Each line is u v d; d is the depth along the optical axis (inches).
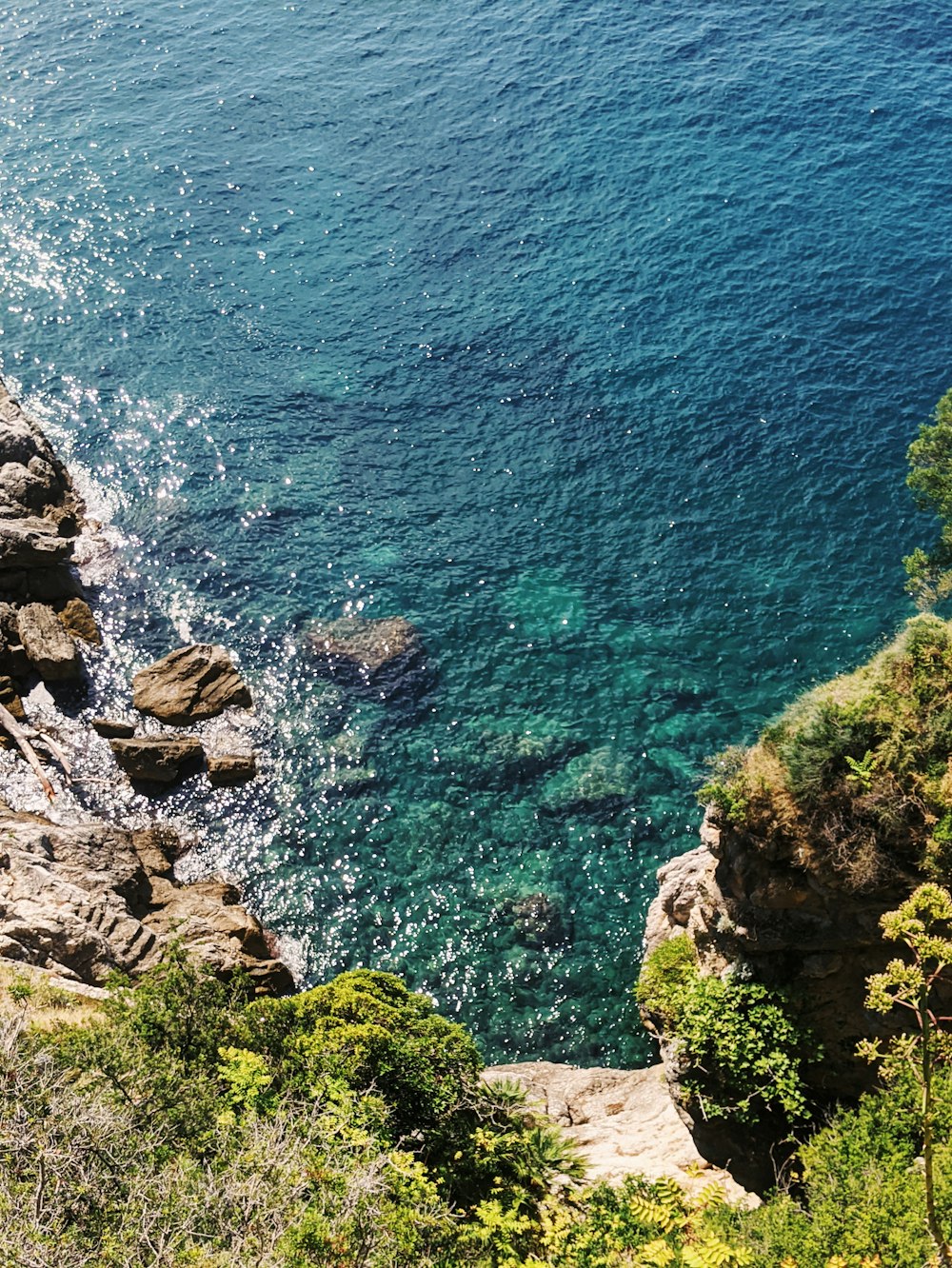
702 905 1181.1
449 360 2327.8
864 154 2760.8
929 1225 614.5
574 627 1846.7
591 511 2034.9
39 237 2645.2
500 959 1432.1
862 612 1845.5
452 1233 739.4
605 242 2578.7
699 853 1385.3
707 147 2819.9
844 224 2566.4
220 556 1962.4
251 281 2534.5
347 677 1772.9
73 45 3361.2
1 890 1307.8
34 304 2475.4
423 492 2079.2
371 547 1982.0
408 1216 662.5
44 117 3053.6
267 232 2662.4
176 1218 610.9
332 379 2299.5
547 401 2230.6
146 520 2020.2
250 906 1497.3
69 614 1815.9
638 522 2014.0
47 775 1610.5
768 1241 734.5
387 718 1715.1
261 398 2261.3
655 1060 1328.7
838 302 2380.7
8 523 1824.6
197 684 1717.5
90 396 2260.1
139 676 1734.7
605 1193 857.5
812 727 1022.4
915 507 1983.3
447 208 2706.7
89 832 1482.5
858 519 1984.5
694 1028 1080.8
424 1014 1042.1
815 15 3275.1
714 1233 740.7
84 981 1254.3
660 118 2923.2
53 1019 1011.9
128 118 3041.3
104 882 1411.2
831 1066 1059.9
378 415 2224.4
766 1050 1056.8
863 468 2058.3
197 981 904.9
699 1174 1040.8
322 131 2970.0
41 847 1425.9
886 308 2359.7
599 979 1407.5
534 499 2062.0
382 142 2923.2
